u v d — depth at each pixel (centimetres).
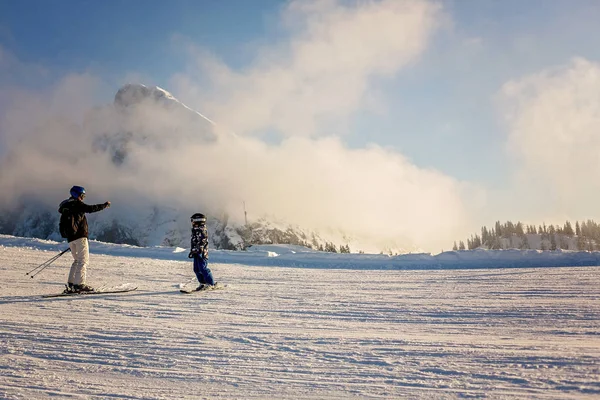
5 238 2434
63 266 1355
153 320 641
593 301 721
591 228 12975
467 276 1216
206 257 993
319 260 2219
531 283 990
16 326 593
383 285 1062
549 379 357
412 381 372
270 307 758
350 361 435
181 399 349
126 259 1748
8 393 363
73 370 422
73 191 900
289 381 384
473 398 328
